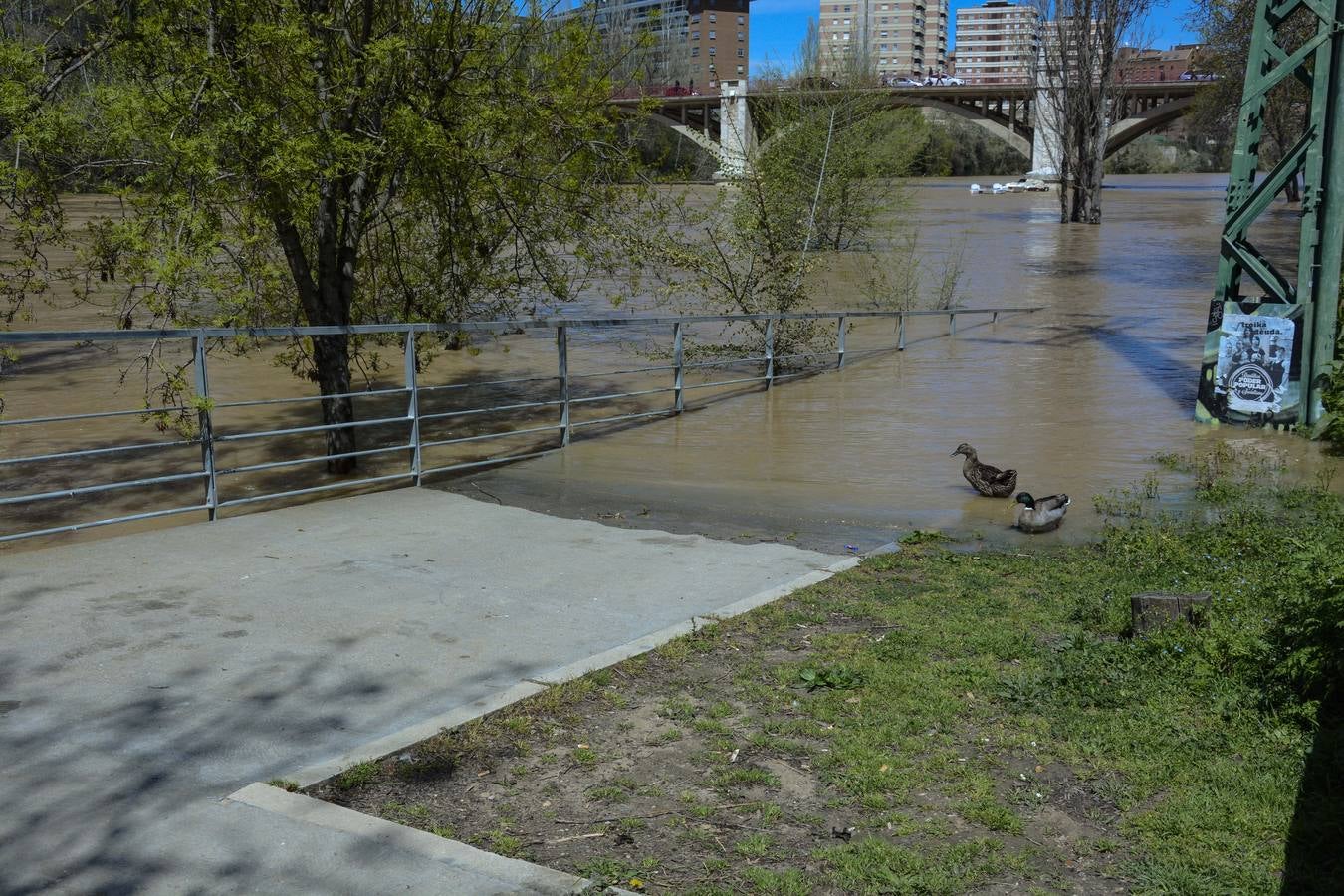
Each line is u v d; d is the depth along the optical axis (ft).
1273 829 14.05
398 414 49.83
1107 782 15.46
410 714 17.25
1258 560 26.30
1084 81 211.61
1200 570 25.38
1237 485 35.35
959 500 33.81
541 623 21.42
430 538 27.61
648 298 91.91
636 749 16.48
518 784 15.40
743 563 26.03
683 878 13.24
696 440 43.11
